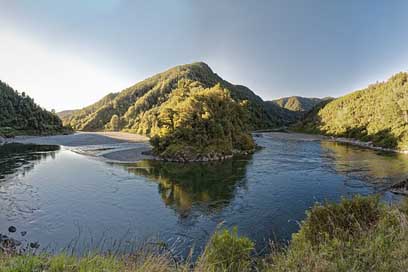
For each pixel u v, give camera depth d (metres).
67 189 25.69
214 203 21.45
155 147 47.31
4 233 16.22
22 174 32.41
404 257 4.26
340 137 91.06
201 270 5.18
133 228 16.91
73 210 20.08
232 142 51.56
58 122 125.75
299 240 7.10
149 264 5.04
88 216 18.92
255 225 16.94
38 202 21.84
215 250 6.09
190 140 44.81
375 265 4.20
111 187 26.52
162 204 21.36
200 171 34.59
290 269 4.79
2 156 48.66
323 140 84.81
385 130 66.19
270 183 27.31
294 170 33.81
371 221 6.75
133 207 20.72
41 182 28.41
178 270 5.16
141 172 34.09
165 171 34.78
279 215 18.53
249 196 23.03
